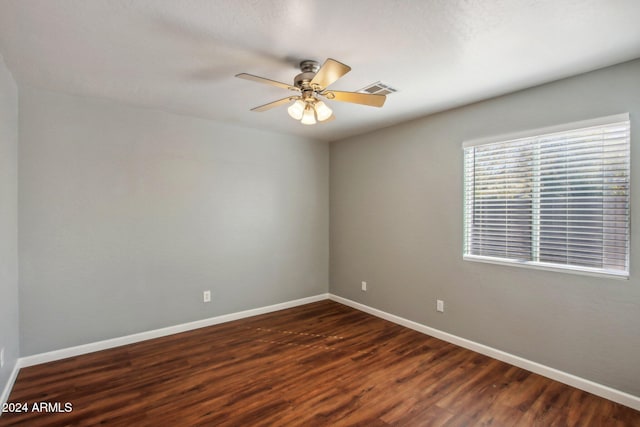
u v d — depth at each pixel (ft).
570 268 7.67
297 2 4.91
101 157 9.53
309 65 6.89
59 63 7.06
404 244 11.72
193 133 11.22
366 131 13.05
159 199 10.56
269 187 13.23
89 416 6.50
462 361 8.96
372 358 9.14
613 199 7.09
